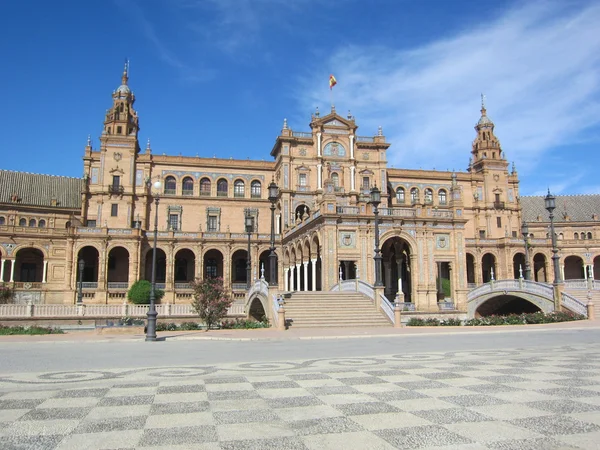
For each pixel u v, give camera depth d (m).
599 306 43.25
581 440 6.93
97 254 70.62
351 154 73.75
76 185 81.69
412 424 7.82
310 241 54.34
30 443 7.06
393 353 17.81
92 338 27.25
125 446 6.93
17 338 27.45
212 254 76.38
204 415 8.54
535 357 15.84
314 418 8.27
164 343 24.16
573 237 89.81
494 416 8.20
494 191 86.38
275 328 33.25
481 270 78.50
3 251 65.81
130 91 77.44
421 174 84.06
